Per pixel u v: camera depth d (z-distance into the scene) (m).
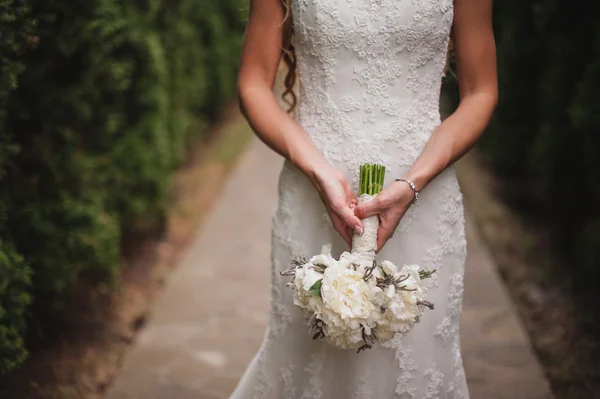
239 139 8.15
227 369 3.37
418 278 1.83
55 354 3.50
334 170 2.03
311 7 2.06
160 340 3.63
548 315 4.00
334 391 2.21
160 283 4.48
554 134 4.45
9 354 2.62
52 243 3.19
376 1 2.03
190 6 6.52
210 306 4.02
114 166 4.23
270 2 2.14
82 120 3.59
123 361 3.45
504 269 4.63
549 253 4.79
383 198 1.93
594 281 4.21
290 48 2.26
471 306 3.98
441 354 2.22
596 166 3.87
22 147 3.19
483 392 3.15
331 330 1.78
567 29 4.32
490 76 2.14
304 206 2.19
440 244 2.17
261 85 2.19
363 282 1.78
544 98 4.56
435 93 2.17
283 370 2.28
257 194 6.00
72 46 3.09
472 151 7.36
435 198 2.15
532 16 5.11
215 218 5.43
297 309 2.23
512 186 6.29
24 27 2.60
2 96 2.62
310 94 2.16
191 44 6.73
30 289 3.19
